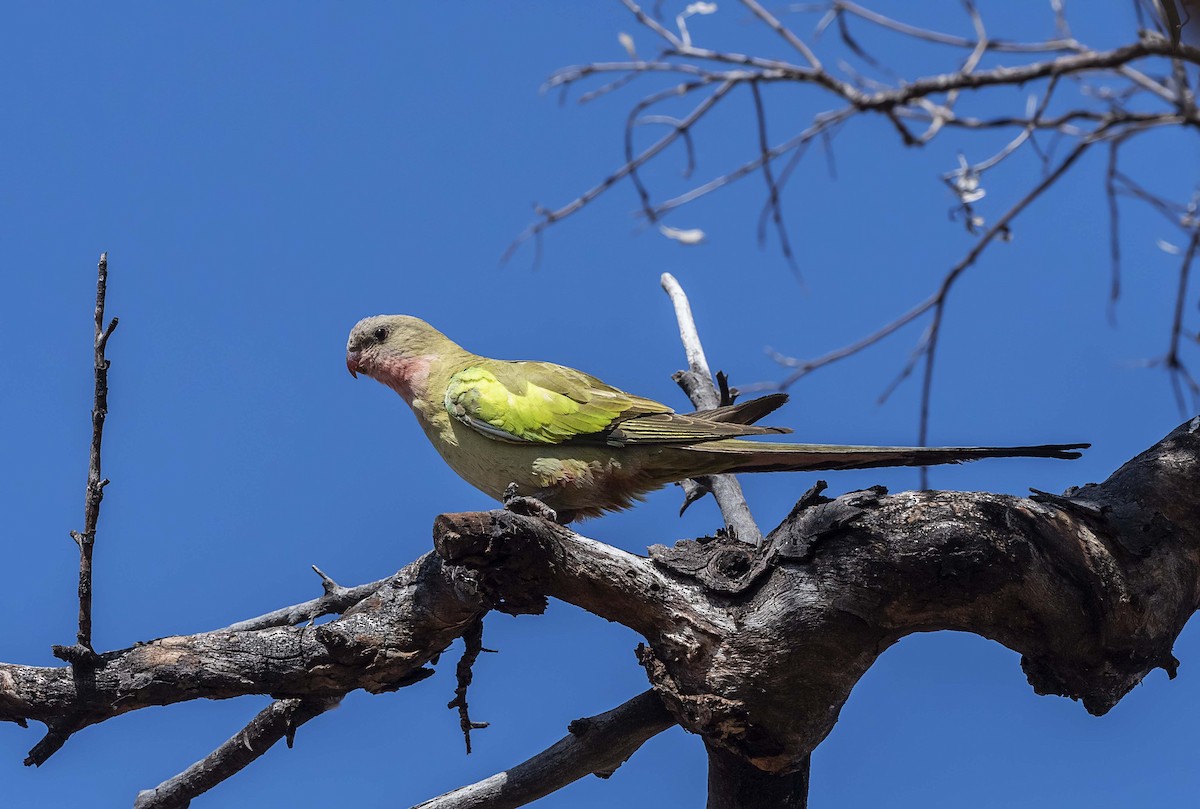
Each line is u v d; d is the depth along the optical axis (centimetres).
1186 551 1034
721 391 1358
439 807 1092
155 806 1112
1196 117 1129
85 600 926
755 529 1348
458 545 898
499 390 1313
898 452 1074
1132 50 1088
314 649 988
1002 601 974
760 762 1020
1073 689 1032
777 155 1080
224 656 968
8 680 927
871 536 970
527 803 1099
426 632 1008
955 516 970
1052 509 1009
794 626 970
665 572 999
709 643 983
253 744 1078
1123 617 998
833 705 1005
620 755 1091
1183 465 1055
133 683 945
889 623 981
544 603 970
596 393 1298
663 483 1298
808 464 1203
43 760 948
